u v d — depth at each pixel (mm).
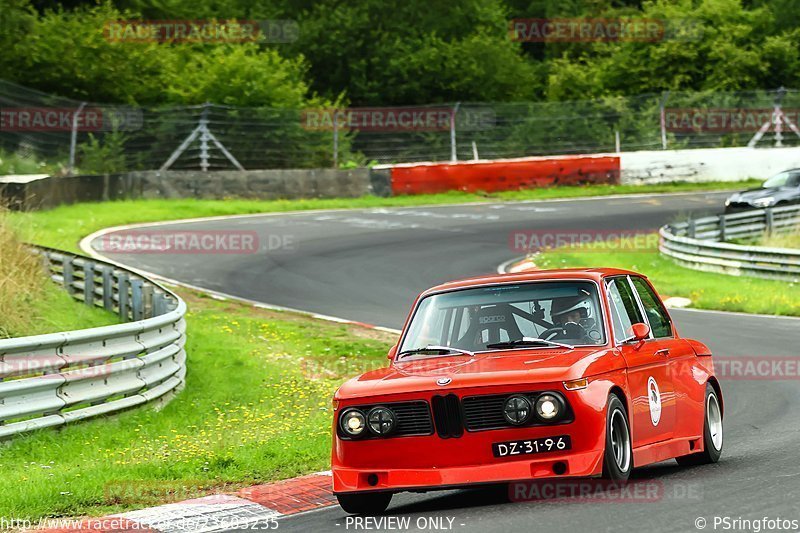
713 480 24453
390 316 62656
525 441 21984
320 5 184250
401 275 76062
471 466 22203
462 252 86062
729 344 55375
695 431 27391
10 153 111312
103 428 36125
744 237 100500
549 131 144875
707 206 117250
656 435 25281
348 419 23062
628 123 149250
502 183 127938
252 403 42938
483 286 26141
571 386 22016
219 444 32938
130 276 55625
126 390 38375
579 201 122125
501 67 179750
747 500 21641
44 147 115688
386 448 22703
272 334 56500
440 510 23234
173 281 71562
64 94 133375
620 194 130250
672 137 150250
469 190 126438
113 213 98250
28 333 47125
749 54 178375
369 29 180125
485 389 22172
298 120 130500
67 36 134125
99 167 116562
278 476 29234
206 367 48031
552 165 130500
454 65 176375
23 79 131250
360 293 69688
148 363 39875
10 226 54750
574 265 81812
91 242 84188
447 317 25703
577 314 24922
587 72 187625
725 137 150875
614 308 25375
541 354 23766
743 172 140250
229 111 129125
